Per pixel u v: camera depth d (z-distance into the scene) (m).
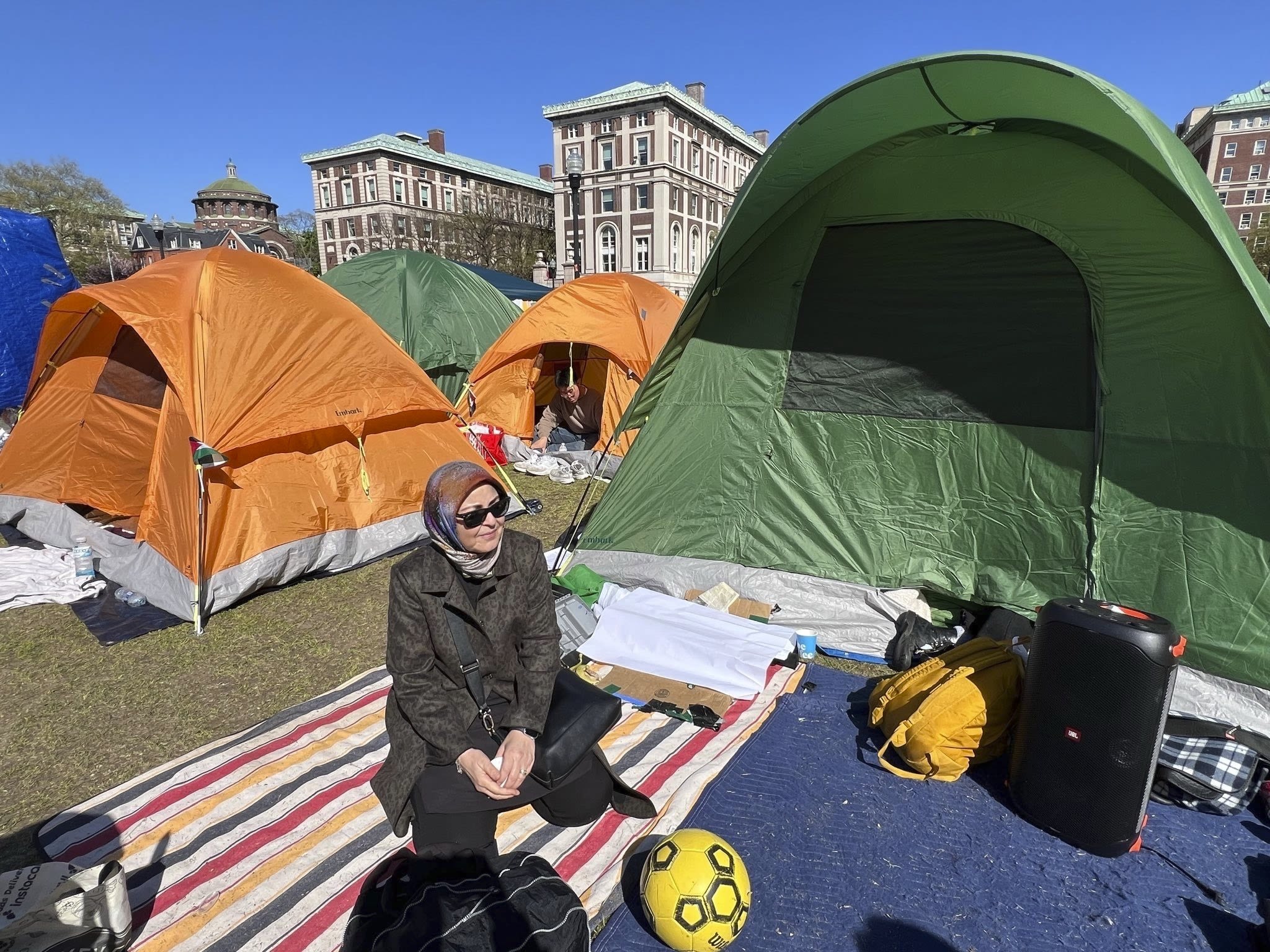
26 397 5.89
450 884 1.88
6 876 2.11
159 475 4.66
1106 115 2.94
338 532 5.11
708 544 4.37
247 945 2.07
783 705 3.38
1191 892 2.31
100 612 4.47
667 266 48.28
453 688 2.25
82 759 3.06
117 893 1.98
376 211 55.56
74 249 47.53
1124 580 3.34
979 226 3.78
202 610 4.30
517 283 17.19
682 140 48.03
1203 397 3.19
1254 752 2.65
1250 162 55.56
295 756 2.97
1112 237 3.41
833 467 4.14
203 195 78.81
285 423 4.73
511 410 8.68
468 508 2.03
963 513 3.88
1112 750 2.35
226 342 4.55
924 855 2.45
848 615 3.99
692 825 2.57
